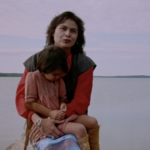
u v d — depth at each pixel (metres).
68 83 2.05
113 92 12.87
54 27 2.16
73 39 2.07
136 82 22.36
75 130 1.75
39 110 1.85
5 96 8.05
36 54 2.14
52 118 1.83
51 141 1.70
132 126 5.77
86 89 2.02
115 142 4.75
